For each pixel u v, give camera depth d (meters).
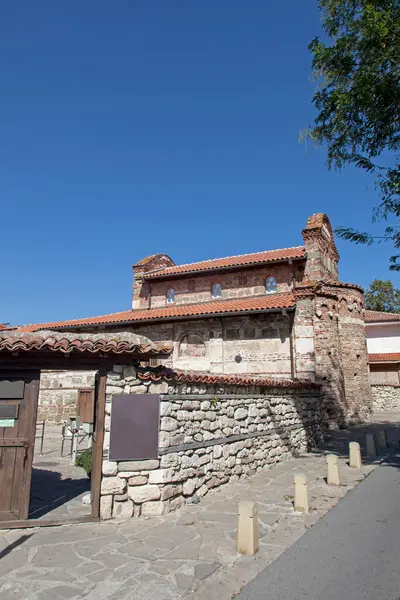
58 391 20.98
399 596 4.25
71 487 8.75
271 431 11.30
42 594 4.31
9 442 6.53
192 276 24.20
